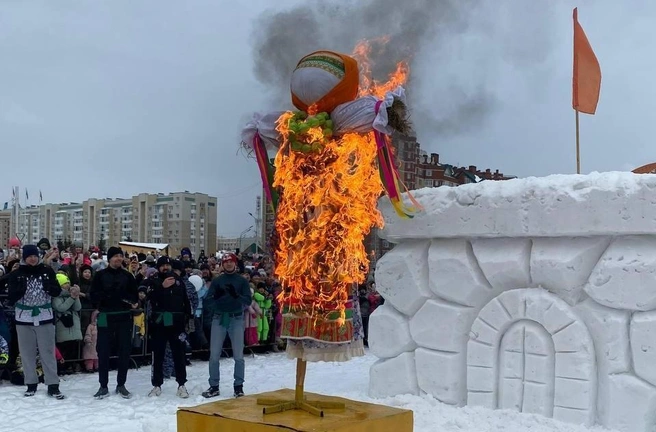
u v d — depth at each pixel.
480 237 6.60
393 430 4.02
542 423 5.84
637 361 5.69
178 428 4.18
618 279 5.78
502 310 6.32
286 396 4.54
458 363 6.66
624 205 5.76
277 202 4.73
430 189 6.93
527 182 6.31
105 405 7.57
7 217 85.00
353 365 10.86
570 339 5.93
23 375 8.73
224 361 11.35
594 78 7.61
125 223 77.31
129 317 8.22
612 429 5.70
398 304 7.12
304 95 4.49
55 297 8.48
